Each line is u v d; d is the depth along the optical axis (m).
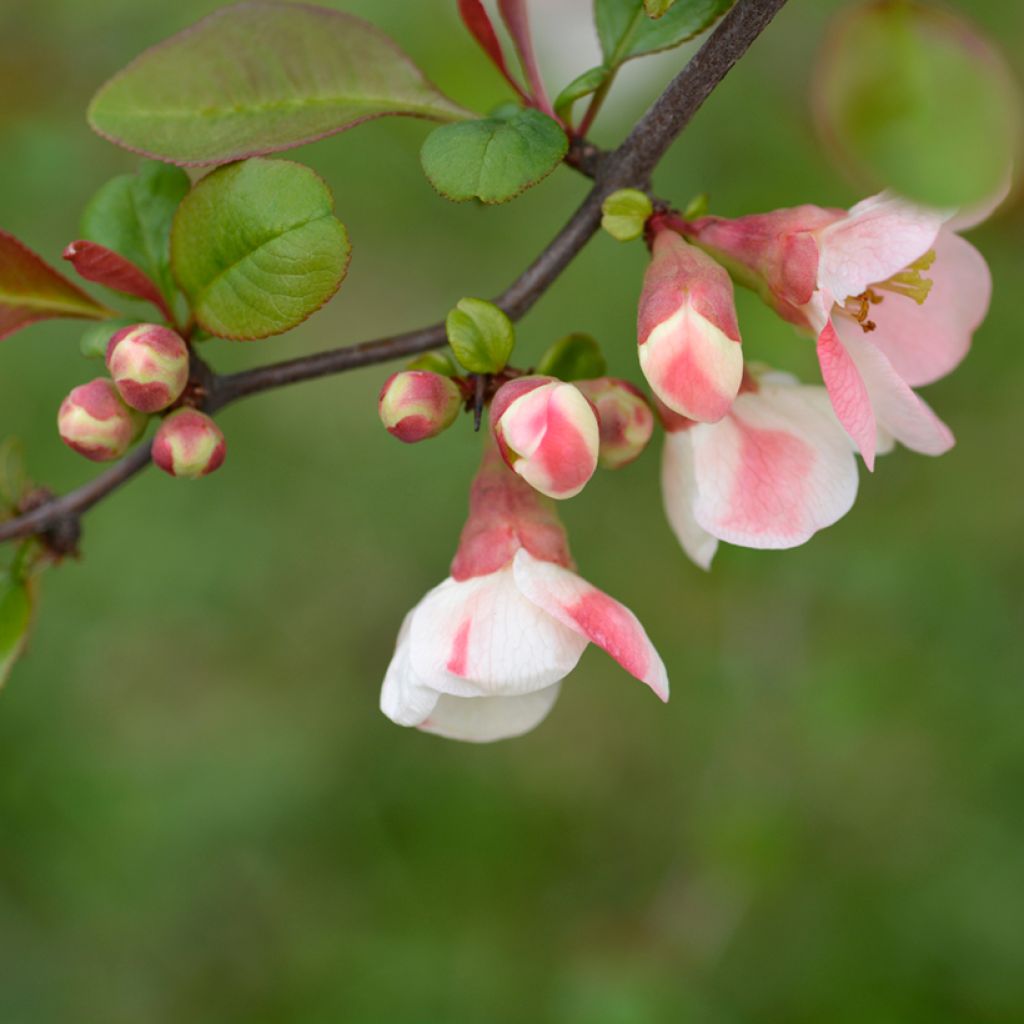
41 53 4.59
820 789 5.06
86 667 5.50
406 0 3.75
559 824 5.61
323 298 2.08
